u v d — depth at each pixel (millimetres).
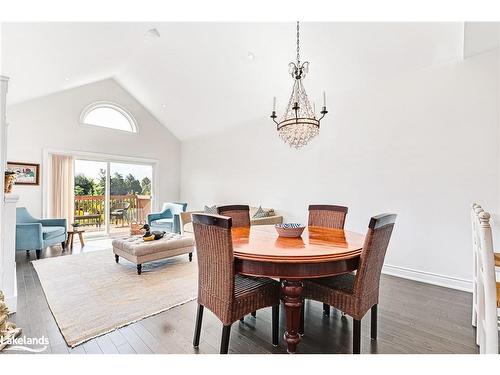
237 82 4559
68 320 2199
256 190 5457
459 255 2998
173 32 3916
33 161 4926
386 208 3568
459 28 2631
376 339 1980
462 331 2098
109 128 5977
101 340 1938
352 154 3920
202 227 1756
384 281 3264
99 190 5895
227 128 6094
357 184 3861
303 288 1975
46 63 3709
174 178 7301
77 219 5566
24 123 4836
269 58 3783
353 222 3891
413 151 3336
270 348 1880
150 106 6461
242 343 1938
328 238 2160
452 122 3047
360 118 3834
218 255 1679
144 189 6723
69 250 4621
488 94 2826
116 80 6055
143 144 6602
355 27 2949
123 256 3602
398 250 3455
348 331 2119
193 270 3578
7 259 2316
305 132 2562
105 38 3676
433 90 3182
